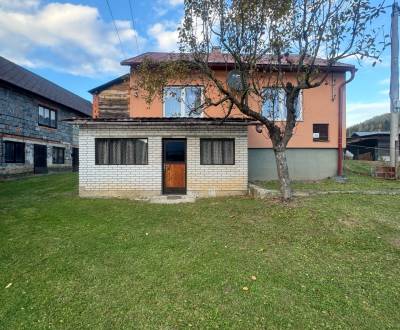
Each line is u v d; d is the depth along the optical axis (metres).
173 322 3.40
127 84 12.92
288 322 3.39
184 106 12.25
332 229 6.18
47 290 4.09
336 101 12.85
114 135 10.45
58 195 10.76
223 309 3.63
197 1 7.92
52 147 20.56
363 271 4.59
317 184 11.20
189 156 10.52
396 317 3.50
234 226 6.68
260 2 7.31
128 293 4.00
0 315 3.55
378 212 7.05
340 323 3.39
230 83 10.29
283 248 5.44
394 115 12.15
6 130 15.98
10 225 6.96
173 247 5.55
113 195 10.44
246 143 10.59
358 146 24.00
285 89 8.22
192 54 8.65
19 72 19.28
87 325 3.37
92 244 5.73
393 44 11.93
